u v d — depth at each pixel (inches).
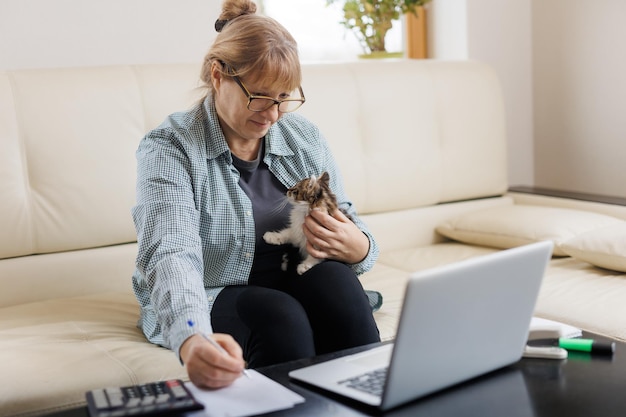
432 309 44.7
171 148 67.2
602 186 128.6
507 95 134.6
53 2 101.3
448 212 113.0
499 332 50.4
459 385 50.3
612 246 89.0
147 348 68.2
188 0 109.4
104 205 87.8
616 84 123.8
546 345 57.4
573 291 83.7
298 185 69.6
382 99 106.8
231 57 64.3
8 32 99.4
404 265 99.3
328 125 102.0
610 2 122.8
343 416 45.6
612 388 49.3
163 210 62.4
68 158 86.4
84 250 88.1
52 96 86.6
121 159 88.8
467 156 114.7
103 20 104.5
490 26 131.1
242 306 62.5
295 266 71.8
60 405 59.5
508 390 49.4
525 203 118.0
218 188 68.7
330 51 128.9
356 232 69.9
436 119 112.0
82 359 64.8
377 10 122.5
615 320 75.2
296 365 54.1
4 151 83.7
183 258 58.6
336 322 61.5
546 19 133.0
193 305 53.3
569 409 46.4
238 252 69.4
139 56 107.3
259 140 72.1
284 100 66.0
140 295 71.7
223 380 48.3
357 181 104.1
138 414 44.3
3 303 83.6
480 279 46.8
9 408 58.4
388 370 44.9
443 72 113.3
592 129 128.7
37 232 85.2
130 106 90.0
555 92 133.6
